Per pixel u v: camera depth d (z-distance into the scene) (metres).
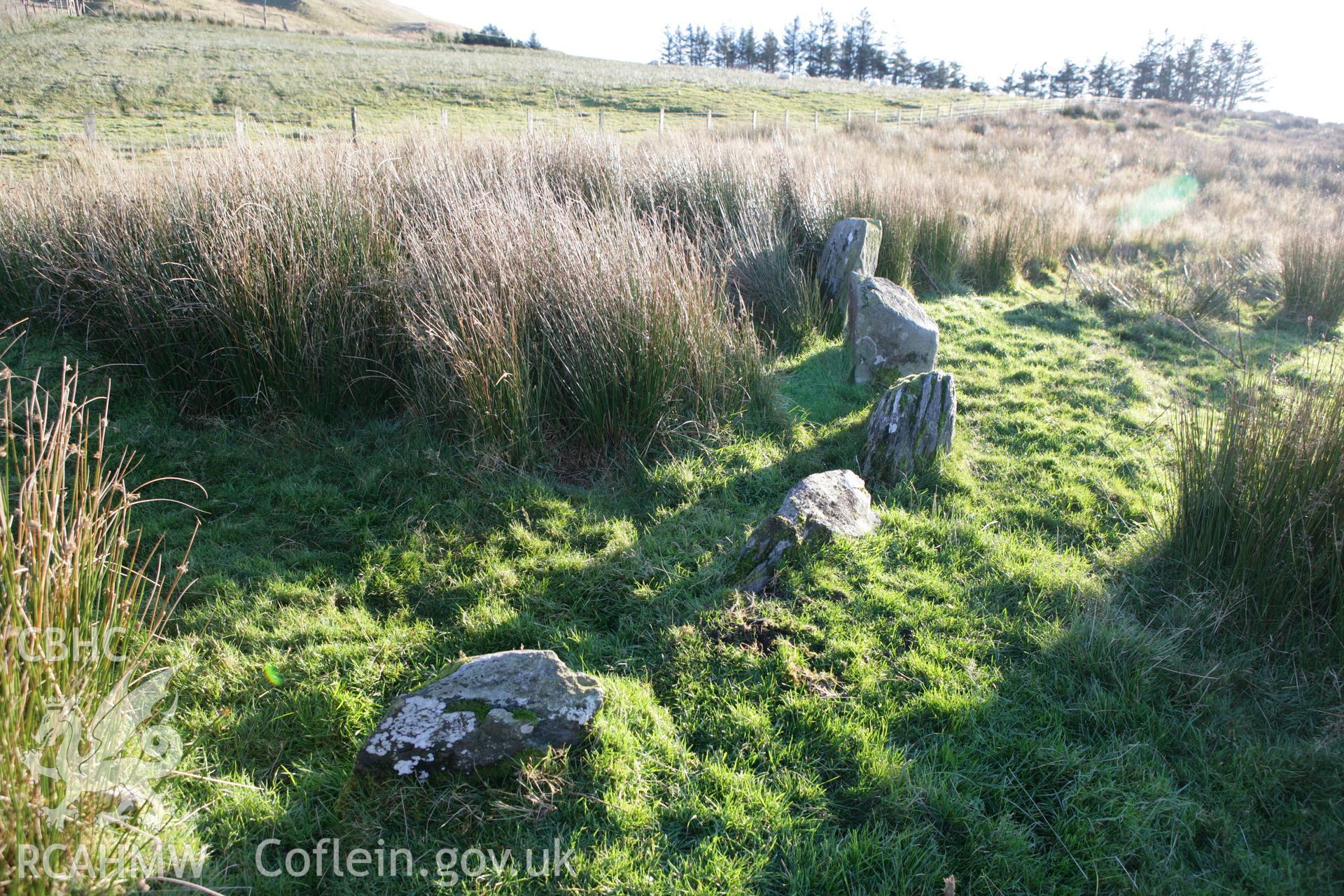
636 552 3.73
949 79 69.81
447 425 4.56
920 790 2.45
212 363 4.81
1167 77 64.81
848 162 10.42
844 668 2.98
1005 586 3.49
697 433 4.78
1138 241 10.72
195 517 3.95
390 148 6.98
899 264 7.87
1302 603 3.00
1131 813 2.39
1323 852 2.29
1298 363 6.41
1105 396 5.66
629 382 4.59
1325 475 3.00
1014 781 2.53
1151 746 2.64
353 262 4.96
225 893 2.08
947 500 4.21
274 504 4.10
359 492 4.16
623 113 24.12
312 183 5.44
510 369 4.34
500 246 4.88
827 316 6.86
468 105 22.53
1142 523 4.00
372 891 2.16
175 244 5.12
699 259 6.01
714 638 3.14
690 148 8.77
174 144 10.65
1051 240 9.68
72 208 5.74
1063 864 2.25
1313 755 2.56
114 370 4.95
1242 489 3.19
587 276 4.76
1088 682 2.93
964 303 7.89
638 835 2.34
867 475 4.46
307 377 4.69
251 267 4.64
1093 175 16.81
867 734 2.66
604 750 2.56
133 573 2.69
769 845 2.30
